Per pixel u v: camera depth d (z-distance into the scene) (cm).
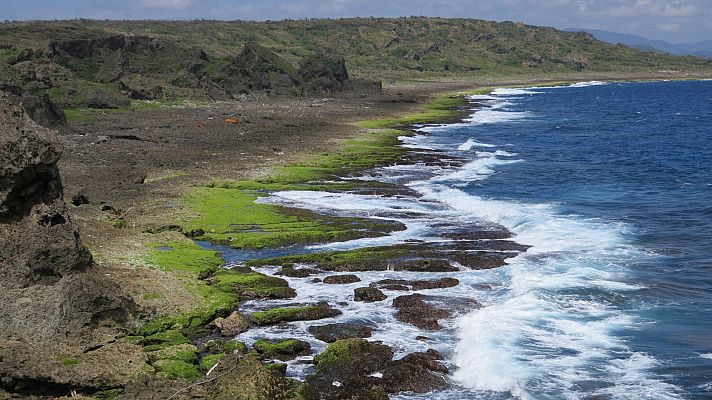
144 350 2141
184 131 7044
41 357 1953
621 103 13475
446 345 2273
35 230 2434
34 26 11538
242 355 2016
